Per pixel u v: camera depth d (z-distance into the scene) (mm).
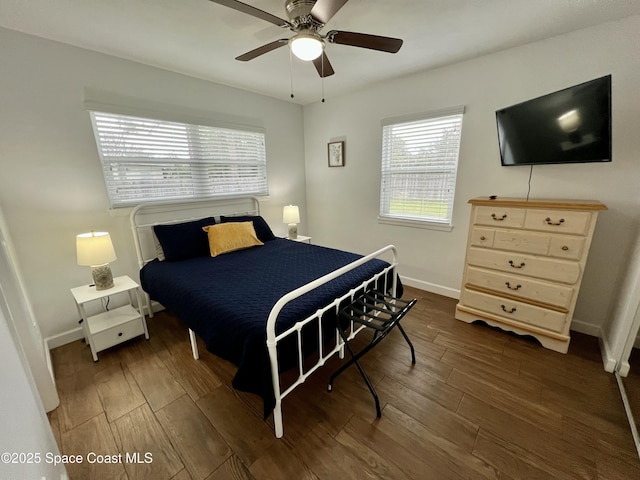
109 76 2246
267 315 1426
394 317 1625
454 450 1329
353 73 2717
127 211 2457
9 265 1448
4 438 687
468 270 2373
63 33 1890
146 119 2490
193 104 2773
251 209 3496
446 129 2707
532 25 1870
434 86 2654
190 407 1608
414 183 3039
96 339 2014
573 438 1376
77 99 2121
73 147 2145
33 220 2037
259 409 1590
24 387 1003
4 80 1843
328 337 1710
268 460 1296
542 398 1623
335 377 1741
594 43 1899
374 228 3486
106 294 2043
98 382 1812
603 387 1695
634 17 1761
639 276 1652
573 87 1758
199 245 2633
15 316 1437
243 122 3213
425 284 3152
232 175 3244
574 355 1990
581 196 2104
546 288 2008
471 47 2188
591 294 2188
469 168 2600
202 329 1614
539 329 2084
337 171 3697
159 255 2508
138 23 1776
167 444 1383
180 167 2789
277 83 2979
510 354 2025
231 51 2193
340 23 1837
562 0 1595
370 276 2043
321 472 1242
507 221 2086
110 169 2365
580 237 1828
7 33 1821
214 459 1305
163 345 2223
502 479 1201
